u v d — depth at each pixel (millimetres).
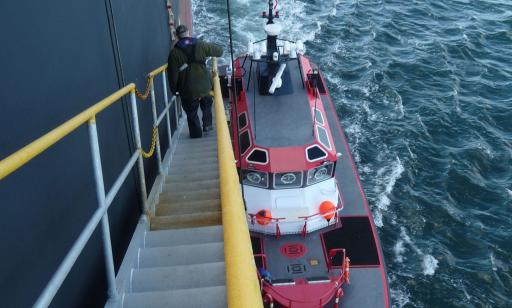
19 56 2488
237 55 21125
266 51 12578
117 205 4059
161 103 7703
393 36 22594
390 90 18781
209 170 6191
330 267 10055
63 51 3125
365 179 14727
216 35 22672
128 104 4711
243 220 2314
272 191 10836
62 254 2873
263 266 10125
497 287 11555
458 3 25656
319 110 11797
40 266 2566
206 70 6824
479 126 16969
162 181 5383
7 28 2383
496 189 14414
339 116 17453
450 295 11344
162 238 3736
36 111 2652
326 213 10453
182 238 3773
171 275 3111
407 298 11320
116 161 4191
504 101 18234
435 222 13344
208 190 5148
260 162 10602
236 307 1628
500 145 16109
